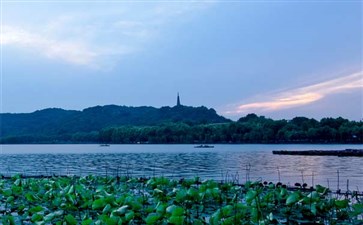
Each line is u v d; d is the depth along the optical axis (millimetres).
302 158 75500
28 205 18422
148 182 23312
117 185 24766
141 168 54250
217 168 52750
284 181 34656
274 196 17578
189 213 15508
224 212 13852
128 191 21547
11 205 18141
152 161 72125
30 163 68625
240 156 88438
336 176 39156
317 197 16234
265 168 51500
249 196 16250
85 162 70312
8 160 79438
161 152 120875
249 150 131750
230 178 38094
